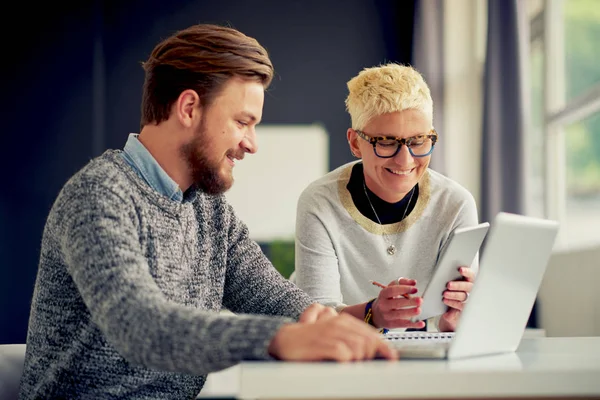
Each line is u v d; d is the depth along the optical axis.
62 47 5.91
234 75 1.36
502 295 1.06
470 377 0.83
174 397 1.38
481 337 1.05
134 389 1.31
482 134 4.09
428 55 4.87
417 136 1.84
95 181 1.22
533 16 4.29
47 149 5.86
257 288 1.55
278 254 4.73
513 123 3.87
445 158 4.73
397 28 5.91
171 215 1.36
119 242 1.12
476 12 4.77
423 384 0.82
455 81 4.79
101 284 1.05
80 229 1.14
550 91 4.15
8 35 5.89
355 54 5.91
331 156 5.79
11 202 5.81
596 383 0.85
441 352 1.01
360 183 2.01
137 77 5.98
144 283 1.04
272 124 5.82
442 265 1.43
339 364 0.90
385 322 1.52
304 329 0.93
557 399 0.86
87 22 5.93
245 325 0.93
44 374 1.29
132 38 5.99
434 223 2.00
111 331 1.00
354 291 2.05
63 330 1.27
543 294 3.81
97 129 5.89
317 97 5.86
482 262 1.01
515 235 1.03
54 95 5.89
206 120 1.36
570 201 3.93
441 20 4.87
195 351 0.93
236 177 5.70
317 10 5.94
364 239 2.00
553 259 3.66
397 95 1.82
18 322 5.73
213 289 1.50
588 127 3.63
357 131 1.91
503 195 3.92
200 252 1.47
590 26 3.63
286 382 0.81
